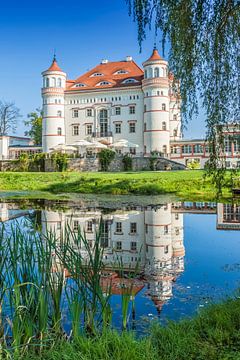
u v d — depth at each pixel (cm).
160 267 757
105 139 5253
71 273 444
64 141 5434
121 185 2706
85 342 378
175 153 5003
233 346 383
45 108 5344
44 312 395
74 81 5800
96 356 352
